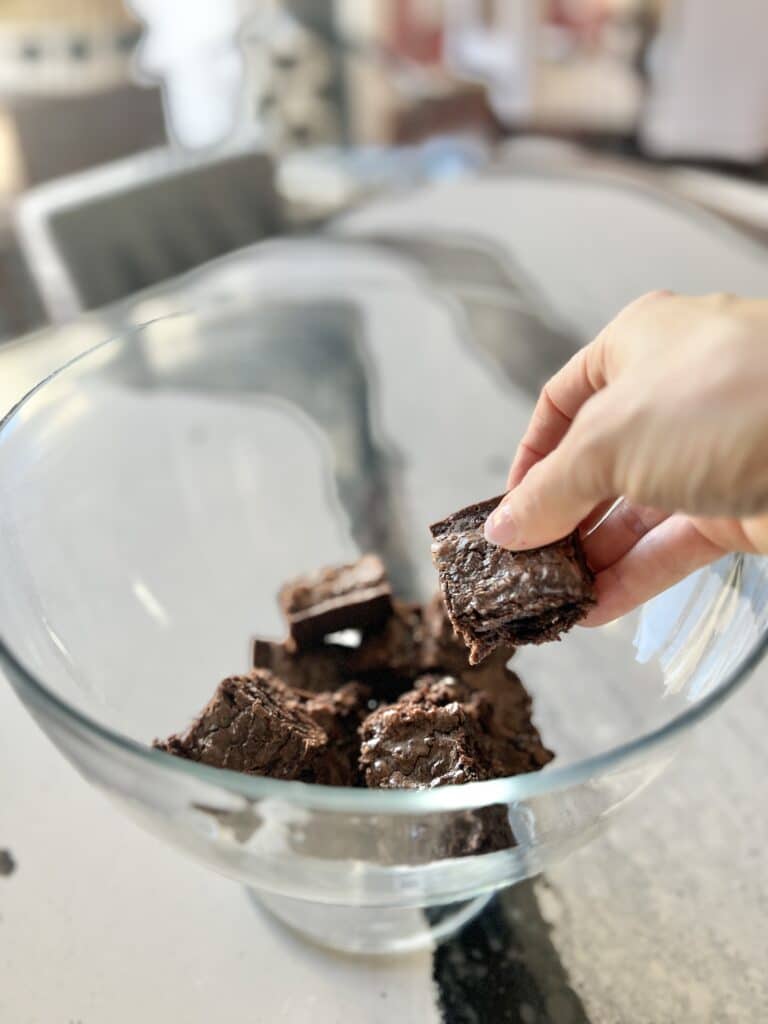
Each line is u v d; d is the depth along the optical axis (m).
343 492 0.29
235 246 0.48
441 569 0.18
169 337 0.29
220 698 0.19
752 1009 0.18
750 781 0.22
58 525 0.22
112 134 0.71
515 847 0.15
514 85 1.00
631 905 0.19
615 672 0.23
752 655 0.15
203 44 0.82
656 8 0.96
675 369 0.14
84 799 0.21
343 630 0.23
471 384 0.33
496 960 0.18
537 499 0.16
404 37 0.94
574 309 0.36
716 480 0.14
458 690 0.21
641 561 0.19
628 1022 0.17
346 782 0.20
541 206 0.44
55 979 0.18
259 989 0.18
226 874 0.17
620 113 1.01
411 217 0.43
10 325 0.61
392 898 0.16
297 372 0.33
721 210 0.55
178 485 0.28
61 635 0.20
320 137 0.86
